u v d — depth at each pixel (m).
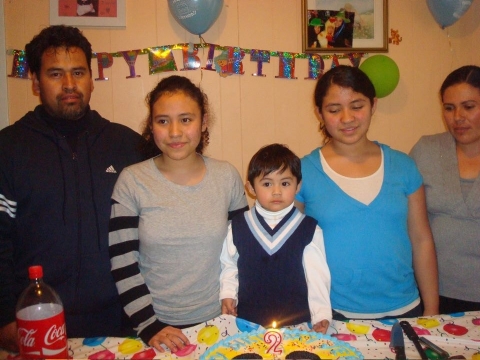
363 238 1.34
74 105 1.43
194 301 1.32
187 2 2.11
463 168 1.59
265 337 1.00
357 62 2.52
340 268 1.35
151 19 2.34
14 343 1.18
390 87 2.36
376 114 2.64
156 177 1.35
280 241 1.33
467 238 1.53
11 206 1.38
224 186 1.41
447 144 1.63
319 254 1.32
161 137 1.29
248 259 1.33
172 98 1.29
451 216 1.57
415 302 1.38
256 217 1.38
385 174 1.40
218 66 2.41
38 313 1.00
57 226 1.40
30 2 2.23
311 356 0.93
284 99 2.51
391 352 1.01
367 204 1.35
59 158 1.44
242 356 0.94
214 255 1.34
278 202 1.35
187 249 1.31
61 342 0.96
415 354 0.99
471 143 1.56
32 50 1.43
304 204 1.48
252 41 2.45
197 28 2.21
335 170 1.43
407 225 1.48
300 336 1.03
